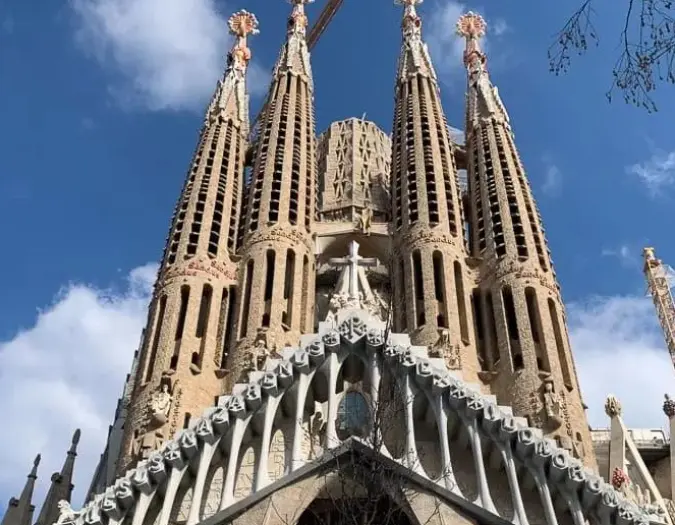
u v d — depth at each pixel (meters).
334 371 37.16
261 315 48.56
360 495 33.19
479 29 75.50
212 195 56.28
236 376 45.41
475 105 64.94
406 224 54.78
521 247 51.59
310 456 35.53
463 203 62.44
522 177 57.66
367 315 39.41
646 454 56.31
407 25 75.88
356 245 52.44
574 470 33.72
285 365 37.44
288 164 59.28
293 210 56.19
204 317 49.38
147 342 47.72
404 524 34.94
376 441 28.75
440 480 34.00
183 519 35.31
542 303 48.00
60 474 47.12
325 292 56.41
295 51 72.38
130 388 58.50
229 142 62.38
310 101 68.69
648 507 34.91
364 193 66.56
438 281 51.44
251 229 54.78
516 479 33.97
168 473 35.62
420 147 59.81
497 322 48.25
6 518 44.19
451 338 46.84
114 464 47.19
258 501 33.59
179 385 43.94
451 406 36.25
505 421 35.06
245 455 36.97
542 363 45.28
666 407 54.88
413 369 36.97
